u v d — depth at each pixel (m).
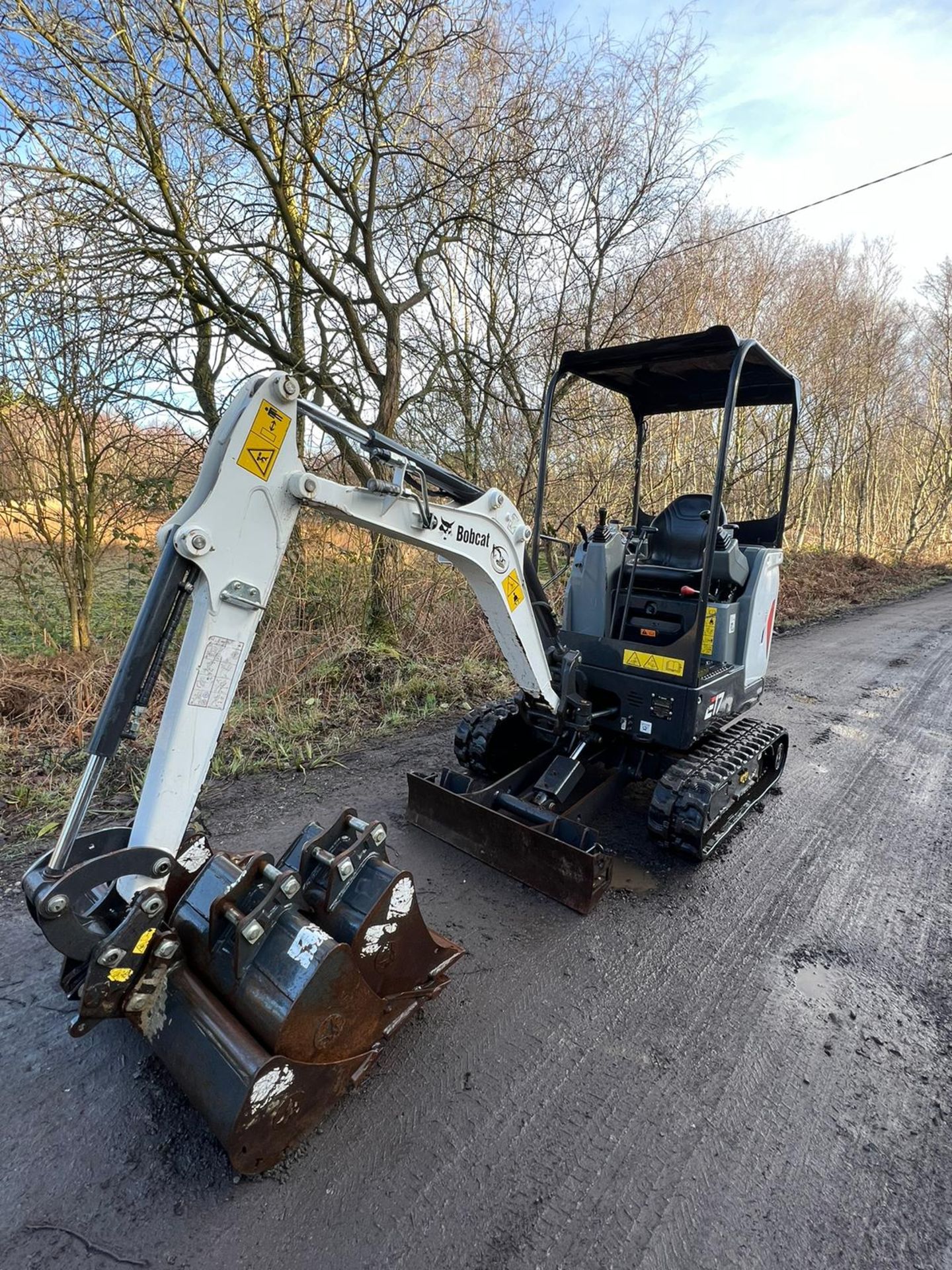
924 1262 1.65
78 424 5.93
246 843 3.48
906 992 2.62
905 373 20.66
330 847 2.20
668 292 9.70
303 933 1.85
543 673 3.42
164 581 1.91
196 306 6.00
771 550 4.10
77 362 5.62
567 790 3.56
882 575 16.23
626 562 3.98
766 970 2.71
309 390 6.64
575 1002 2.48
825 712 6.14
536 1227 1.69
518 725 4.11
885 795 4.43
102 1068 2.11
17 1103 1.97
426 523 2.57
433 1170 1.83
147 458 6.29
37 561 6.50
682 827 3.29
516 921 2.95
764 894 3.25
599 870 2.99
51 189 4.97
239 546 2.00
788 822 4.02
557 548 9.09
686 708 3.32
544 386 8.51
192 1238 1.64
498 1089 2.10
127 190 5.30
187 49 4.96
